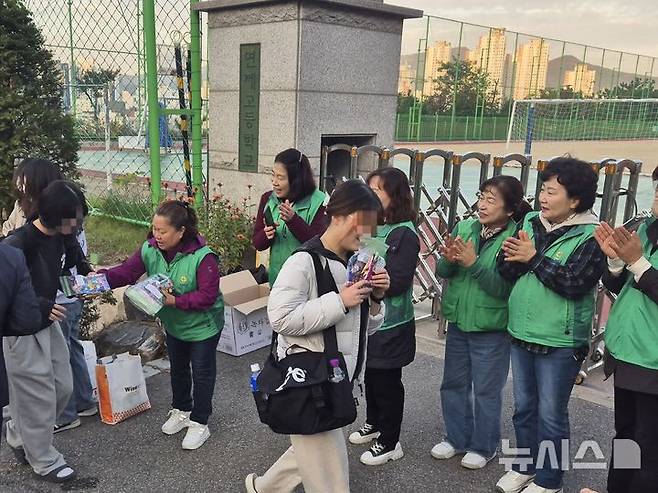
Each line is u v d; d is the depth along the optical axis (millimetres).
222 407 3867
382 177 2953
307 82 5496
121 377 3613
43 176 3092
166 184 6961
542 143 23109
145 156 9234
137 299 3080
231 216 5656
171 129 8273
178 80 6250
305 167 3791
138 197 7754
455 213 5102
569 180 2658
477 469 3258
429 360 4637
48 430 3004
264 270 5164
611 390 4211
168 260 3283
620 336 2582
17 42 5094
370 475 3184
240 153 6000
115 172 10422
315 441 2330
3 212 5426
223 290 4602
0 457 3273
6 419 3455
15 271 2484
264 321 4789
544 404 2840
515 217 3037
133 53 9094
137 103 10000
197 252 3256
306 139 5605
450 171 5285
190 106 6289
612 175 4070
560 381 2793
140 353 4504
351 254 2359
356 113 5977
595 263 2646
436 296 5336
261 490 2711
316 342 2260
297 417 2252
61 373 3127
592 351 4430
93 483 3066
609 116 24500
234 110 5973
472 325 3072
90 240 6965
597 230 2535
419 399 4031
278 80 5551
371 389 3330
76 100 9742
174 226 3182
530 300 2797
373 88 6074
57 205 2844
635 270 2463
